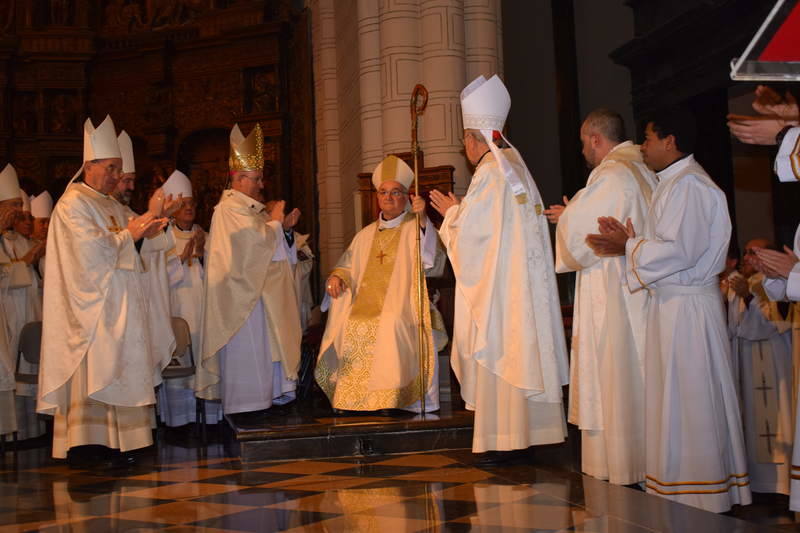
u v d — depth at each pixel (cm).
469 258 484
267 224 672
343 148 1280
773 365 573
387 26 890
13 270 774
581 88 1118
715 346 404
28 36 1518
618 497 385
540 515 357
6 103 1527
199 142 1525
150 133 1492
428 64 870
